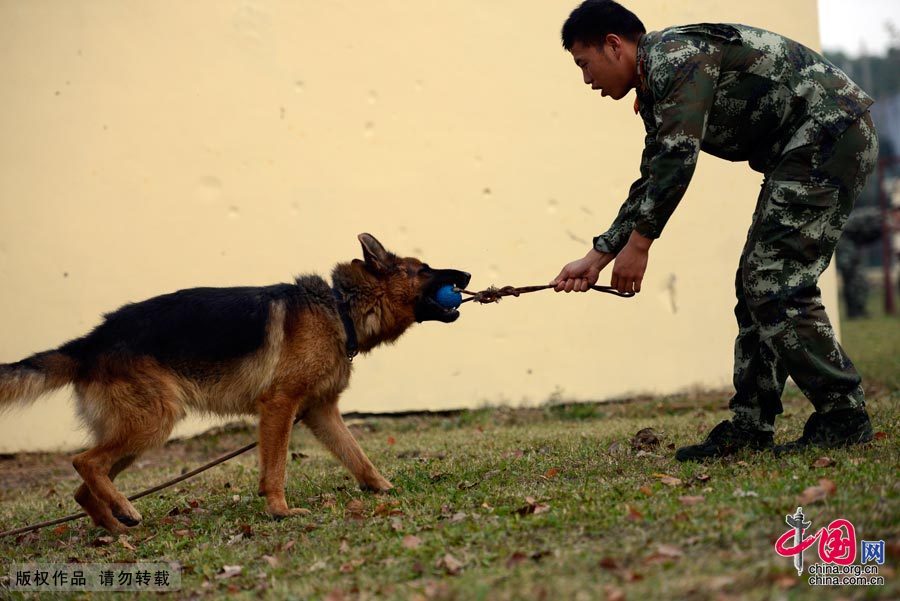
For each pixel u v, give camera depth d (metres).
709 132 4.04
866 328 14.71
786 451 4.20
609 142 8.28
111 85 7.14
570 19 4.21
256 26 7.40
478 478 4.68
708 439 4.55
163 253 7.22
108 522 4.55
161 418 4.47
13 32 6.96
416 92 7.76
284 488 4.86
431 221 7.80
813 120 3.86
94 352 4.52
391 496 4.55
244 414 4.73
